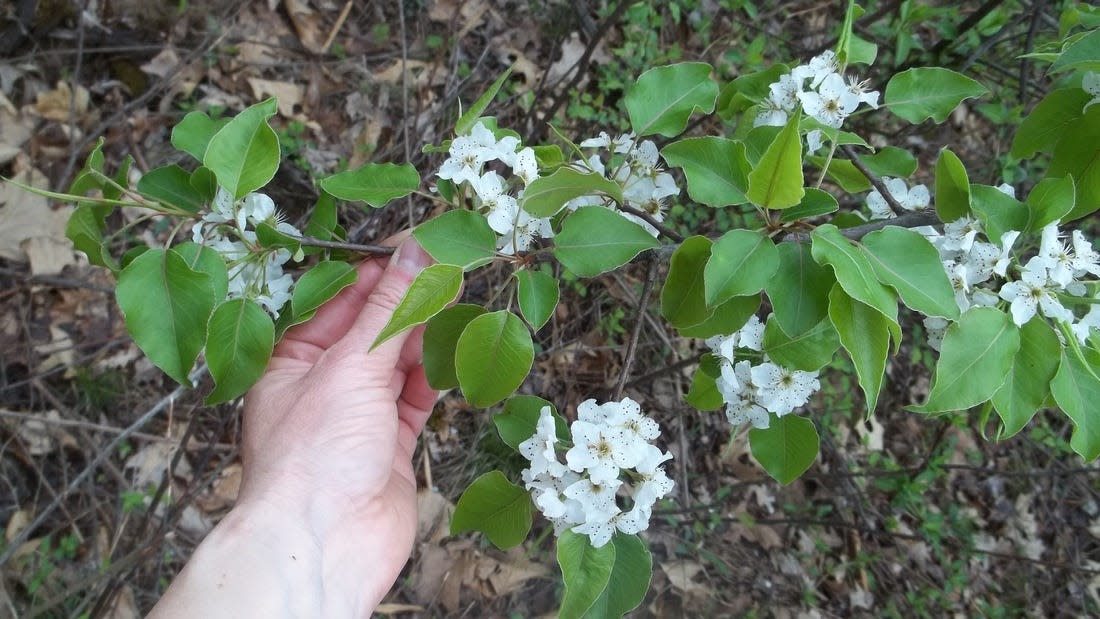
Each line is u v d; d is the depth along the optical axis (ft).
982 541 2.29
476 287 1.90
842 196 2.08
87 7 2.02
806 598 2.05
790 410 0.93
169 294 0.78
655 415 2.04
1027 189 2.16
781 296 0.74
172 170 0.91
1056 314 0.76
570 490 0.78
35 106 1.92
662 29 2.27
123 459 1.77
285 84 2.09
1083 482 2.40
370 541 1.00
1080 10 1.15
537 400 0.87
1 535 1.68
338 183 0.94
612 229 0.82
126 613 1.63
